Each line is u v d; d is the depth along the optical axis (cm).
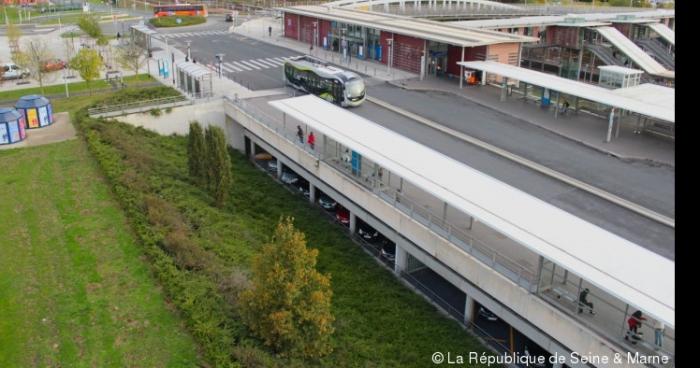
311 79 5403
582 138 4347
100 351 2253
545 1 12888
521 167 3822
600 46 7575
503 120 4806
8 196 3459
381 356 2547
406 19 7700
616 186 3522
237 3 13238
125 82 6050
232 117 5072
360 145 3519
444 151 4094
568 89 4644
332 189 3841
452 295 3114
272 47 8144
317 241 3594
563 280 2547
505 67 5488
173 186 3772
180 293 2520
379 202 3334
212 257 2908
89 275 2706
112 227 3116
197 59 7188
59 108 5166
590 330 2228
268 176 4572
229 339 2262
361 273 3269
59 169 3816
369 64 6969
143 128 4844
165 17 10756
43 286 2628
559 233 2497
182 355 2233
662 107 4075
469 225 3083
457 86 5941
